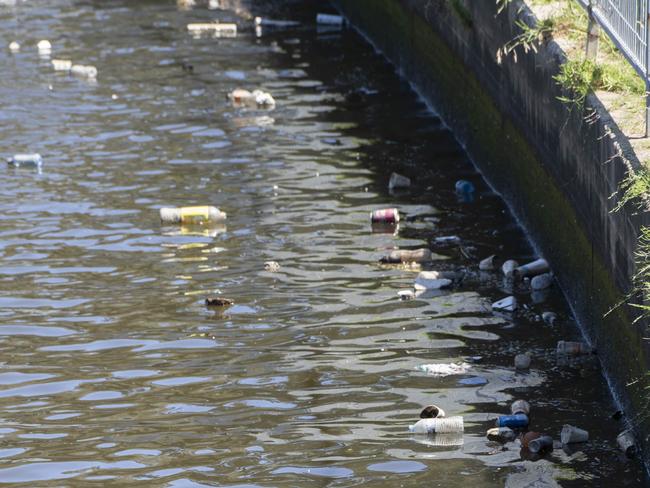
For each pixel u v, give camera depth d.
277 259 16.12
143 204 18.16
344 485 10.80
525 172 16.94
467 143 20.31
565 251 14.92
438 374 12.98
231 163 19.91
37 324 14.31
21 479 11.02
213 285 15.34
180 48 27.25
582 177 14.04
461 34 20.44
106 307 14.74
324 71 25.34
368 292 15.10
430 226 17.28
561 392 12.64
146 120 22.17
